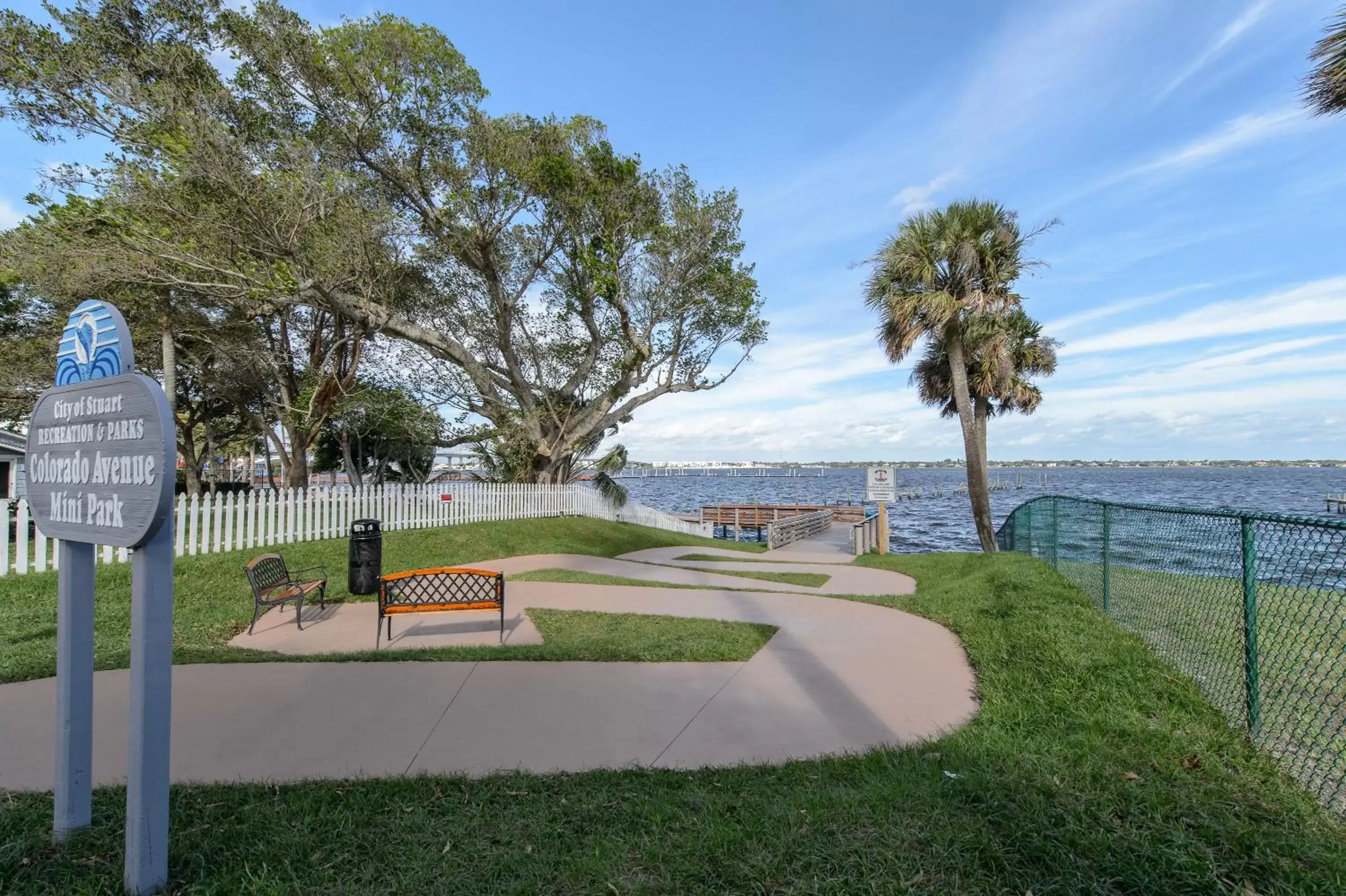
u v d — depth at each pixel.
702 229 21.05
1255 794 3.27
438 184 19.06
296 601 7.95
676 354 23.25
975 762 3.70
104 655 6.35
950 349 18.78
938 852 2.80
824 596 10.01
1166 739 3.89
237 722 4.61
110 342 2.80
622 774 3.74
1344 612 6.20
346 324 20.39
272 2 15.86
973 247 17.72
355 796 3.46
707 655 6.29
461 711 4.83
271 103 17.20
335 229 15.59
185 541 11.18
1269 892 2.52
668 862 2.79
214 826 3.16
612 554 16.97
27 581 9.10
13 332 19.83
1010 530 18.81
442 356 20.39
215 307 18.83
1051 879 2.60
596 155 19.89
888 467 18.27
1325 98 6.09
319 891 2.64
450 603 6.83
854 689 5.30
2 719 4.60
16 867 2.82
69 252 13.06
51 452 3.05
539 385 23.11
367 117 17.41
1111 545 7.99
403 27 16.50
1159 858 2.69
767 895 2.57
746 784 3.60
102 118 13.60
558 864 2.81
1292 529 4.91
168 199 13.91
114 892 2.64
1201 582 6.41
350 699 5.08
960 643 6.73
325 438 26.05
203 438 35.38
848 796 3.32
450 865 2.81
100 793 3.50
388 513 15.17
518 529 17.33
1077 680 4.96
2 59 12.70
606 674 5.75
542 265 21.70
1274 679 4.35
